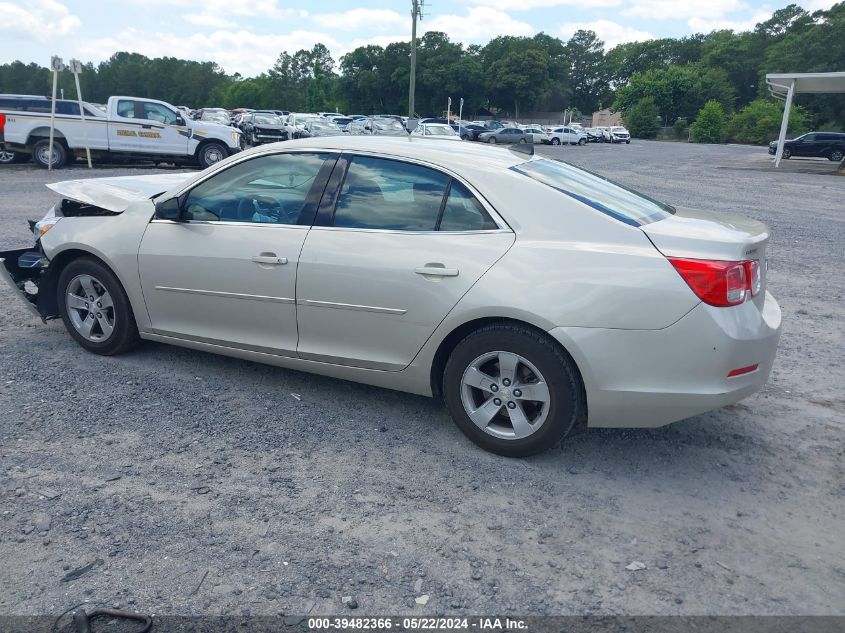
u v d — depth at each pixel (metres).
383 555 2.99
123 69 149.12
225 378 4.84
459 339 3.92
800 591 2.85
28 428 3.99
